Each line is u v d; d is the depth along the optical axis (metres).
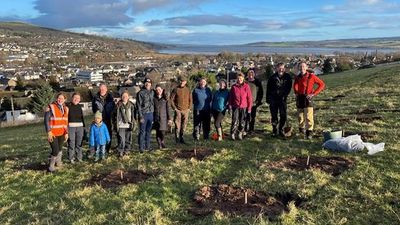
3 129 39.19
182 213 7.37
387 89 22.97
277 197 7.98
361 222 6.68
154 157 11.57
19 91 76.75
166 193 8.35
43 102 56.53
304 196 7.82
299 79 12.69
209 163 10.45
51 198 8.78
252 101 13.51
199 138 14.05
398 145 10.84
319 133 13.40
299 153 10.95
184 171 9.87
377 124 14.05
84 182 9.71
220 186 8.54
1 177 10.84
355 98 20.94
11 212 8.19
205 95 13.47
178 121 13.40
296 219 6.85
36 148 15.80
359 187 7.97
